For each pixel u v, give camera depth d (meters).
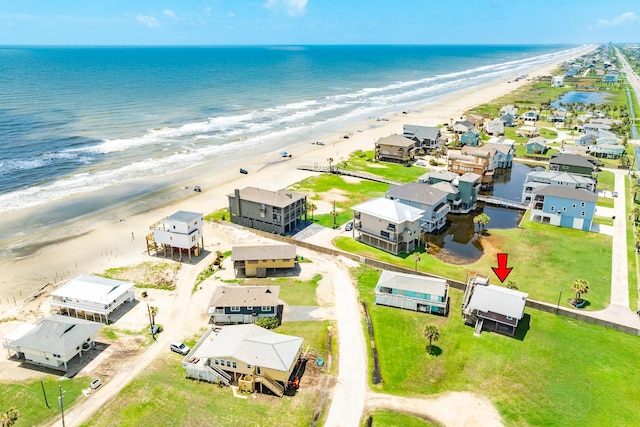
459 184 88.38
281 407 40.88
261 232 77.50
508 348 48.66
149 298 59.06
